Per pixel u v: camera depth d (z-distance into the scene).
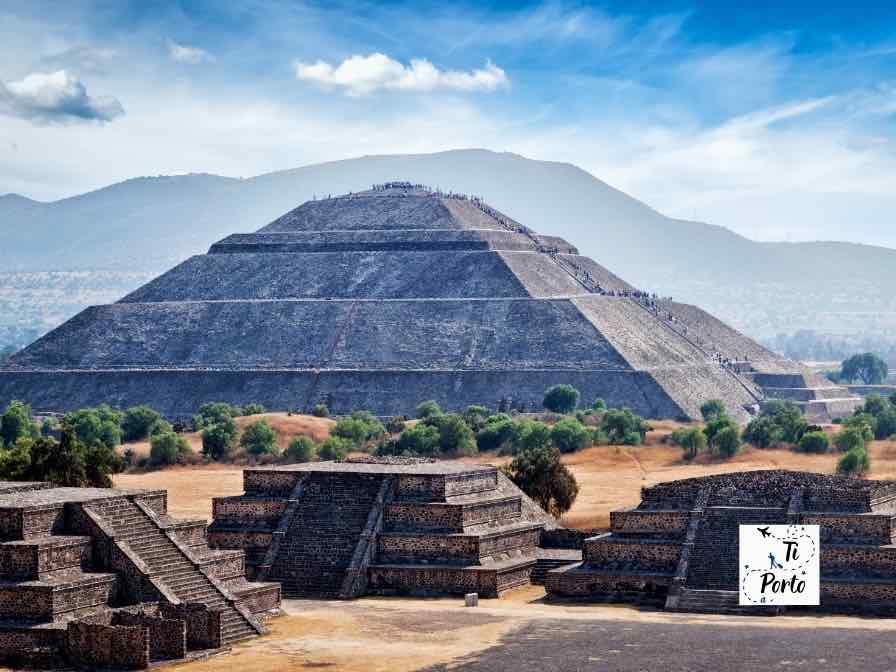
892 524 138.75
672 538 145.88
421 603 142.75
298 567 150.38
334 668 110.81
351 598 145.75
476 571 147.00
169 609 118.81
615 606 140.00
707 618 131.62
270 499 156.88
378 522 151.88
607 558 146.88
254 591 131.62
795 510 141.50
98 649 112.38
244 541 155.00
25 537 119.38
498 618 132.00
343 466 162.25
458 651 116.44
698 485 148.00
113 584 121.19
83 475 175.75
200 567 128.62
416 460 170.25
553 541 162.88
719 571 140.38
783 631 123.00
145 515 130.00
